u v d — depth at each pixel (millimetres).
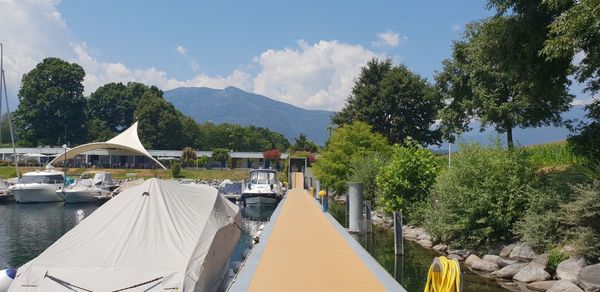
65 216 32125
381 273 10539
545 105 21297
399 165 20844
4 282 10023
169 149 95125
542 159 20172
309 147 90375
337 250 13359
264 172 36312
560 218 12898
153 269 9008
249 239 19812
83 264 9078
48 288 8703
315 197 34375
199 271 9273
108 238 9789
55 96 90375
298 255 12633
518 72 15344
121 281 8797
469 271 13852
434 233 17219
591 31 11188
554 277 12242
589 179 13766
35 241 22781
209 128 118125
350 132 34188
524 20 14484
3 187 43531
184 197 11758
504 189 15391
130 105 107562
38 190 39125
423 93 45281
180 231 10242
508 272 13062
